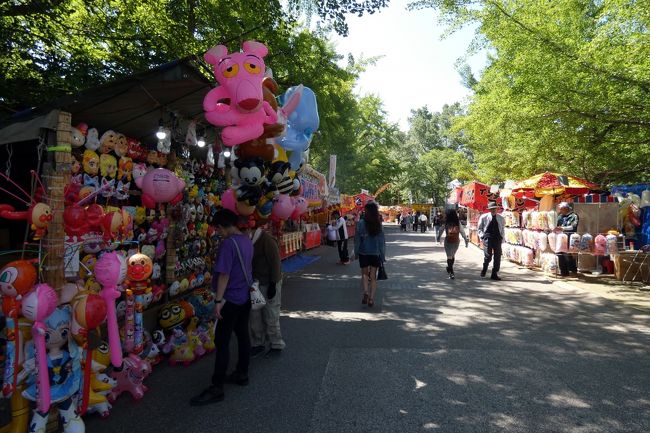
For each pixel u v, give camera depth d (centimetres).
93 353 404
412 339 612
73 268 426
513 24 963
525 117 1080
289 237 1398
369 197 2866
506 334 635
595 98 931
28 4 816
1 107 793
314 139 1761
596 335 629
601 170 1587
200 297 579
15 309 317
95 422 383
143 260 441
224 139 470
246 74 457
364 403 414
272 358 539
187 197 662
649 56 842
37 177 363
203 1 1069
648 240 1212
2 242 647
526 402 414
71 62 977
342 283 1075
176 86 478
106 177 521
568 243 1123
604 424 372
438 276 1183
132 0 989
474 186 1934
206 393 420
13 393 332
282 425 375
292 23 1148
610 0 856
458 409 400
